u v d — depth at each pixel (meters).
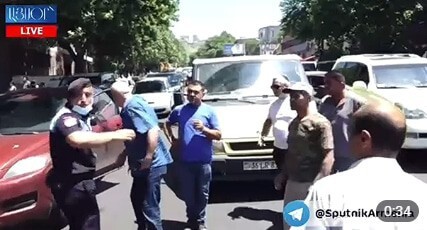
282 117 6.18
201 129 5.97
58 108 7.57
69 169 4.42
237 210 7.12
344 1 31.98
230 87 8.56
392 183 1.97
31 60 33.03
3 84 24.34
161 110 20.36
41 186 5.83
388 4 30.55
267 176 7.43
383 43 32.12
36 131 7.09
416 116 9.30
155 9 29.75
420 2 29.42
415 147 9.32
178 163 6.15
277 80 6.25
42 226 6.21
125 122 5.38
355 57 12.28
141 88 21.48
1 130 7.18
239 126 7.54
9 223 5.63
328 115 5.43
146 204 5.46
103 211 7.30
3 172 5.73
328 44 40.84
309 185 4.65
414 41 31.56
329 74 5.41
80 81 4.55
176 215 7.02
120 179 9.42
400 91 10.02
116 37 31.98
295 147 4.74
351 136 2.14
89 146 4.27
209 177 6.17
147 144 5.30
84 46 31.86
